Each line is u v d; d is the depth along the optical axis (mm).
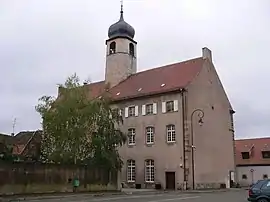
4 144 30141
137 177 39781
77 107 31922
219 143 42312
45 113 32250
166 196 26422
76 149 31109
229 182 42562
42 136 32938
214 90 43219
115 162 32531
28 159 31406
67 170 28969
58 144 31453
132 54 50062
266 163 56125
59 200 22562
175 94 38719
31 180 26172
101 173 31766
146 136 40094
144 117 40625
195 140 38188
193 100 39219
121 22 49844
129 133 41500
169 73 43812
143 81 45031
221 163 41938
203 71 41875
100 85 50000
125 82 47312
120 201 21078
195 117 38875
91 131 31906
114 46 49812
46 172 27344
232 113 46656
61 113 31562
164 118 39031
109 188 32312
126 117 42031
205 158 39188
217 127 42469
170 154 37812
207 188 38375
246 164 57500
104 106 33156
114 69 48656
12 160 26391
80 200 22297
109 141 32219
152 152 39156
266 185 17781
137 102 41562
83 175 30203
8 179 24641
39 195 25891
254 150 58812
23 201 22109
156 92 39938
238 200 22000
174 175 37156
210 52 44406
